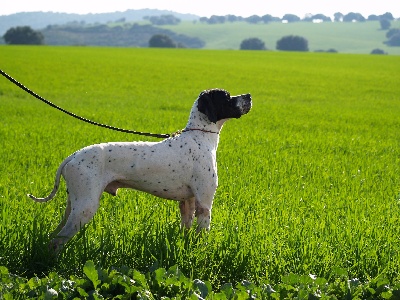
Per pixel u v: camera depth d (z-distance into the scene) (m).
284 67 63.47
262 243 8.05
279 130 21.44
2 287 6.42
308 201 10.98
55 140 17.03
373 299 6.89
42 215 8.81
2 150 15.18
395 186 12.82
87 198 7.41
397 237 8.89
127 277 6.68
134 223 8.62
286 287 6.65
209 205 7.96
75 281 6.77
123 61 63.75
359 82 48.47
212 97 8.03
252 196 11.02
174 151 7.80
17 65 52.34
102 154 7.52
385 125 24.47
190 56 80.38
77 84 39.75
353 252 8.09
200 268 7.60
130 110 26.31
